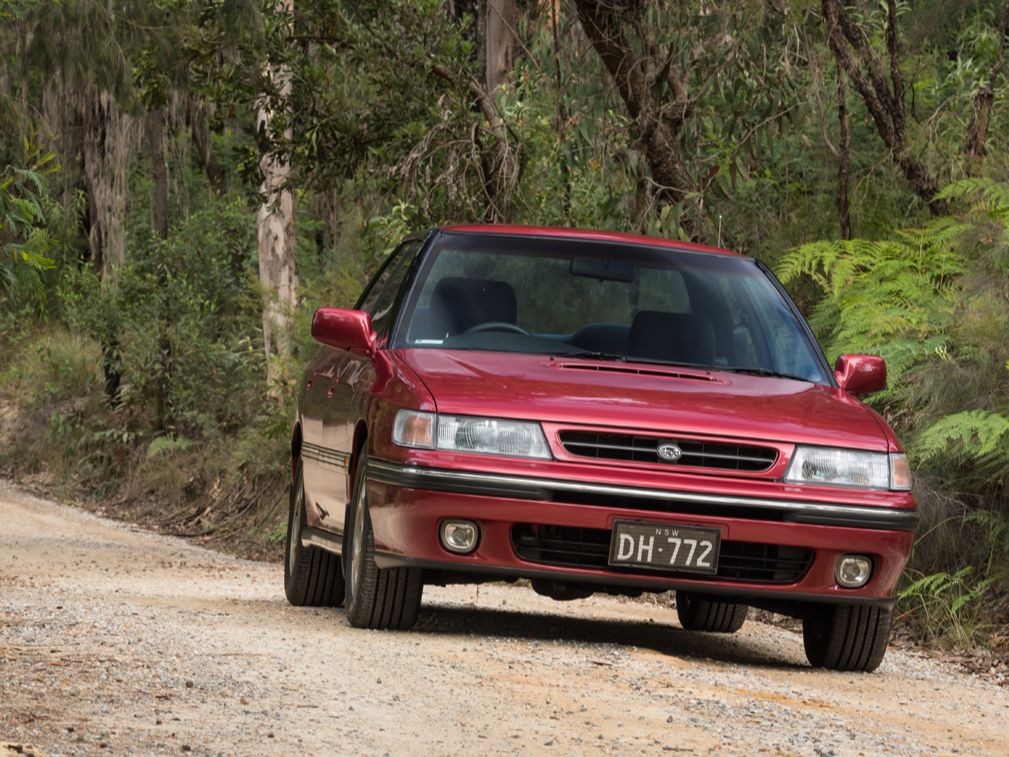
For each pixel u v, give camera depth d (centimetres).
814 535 1216
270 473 3950
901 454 1267
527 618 1622
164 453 4619
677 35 2534
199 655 1089
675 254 1477
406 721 897
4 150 3238
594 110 2697
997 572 1880
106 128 5419
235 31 2722
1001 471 1839
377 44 2714
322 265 5025
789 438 1232
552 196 2736
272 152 2841
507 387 1247
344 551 1377
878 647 1310
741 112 2575
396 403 1252
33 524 3769
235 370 4644
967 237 2103
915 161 2477
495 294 1408
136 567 2527
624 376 1299
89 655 1062
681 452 1211
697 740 901
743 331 1416
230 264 5138
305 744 810
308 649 1148
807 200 2688
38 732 789
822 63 2516
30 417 5488
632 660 1219
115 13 3612
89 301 5181
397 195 2770
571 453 1205
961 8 2902
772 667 1334
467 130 2688
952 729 1063
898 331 2072
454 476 1198
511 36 3562
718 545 1205
